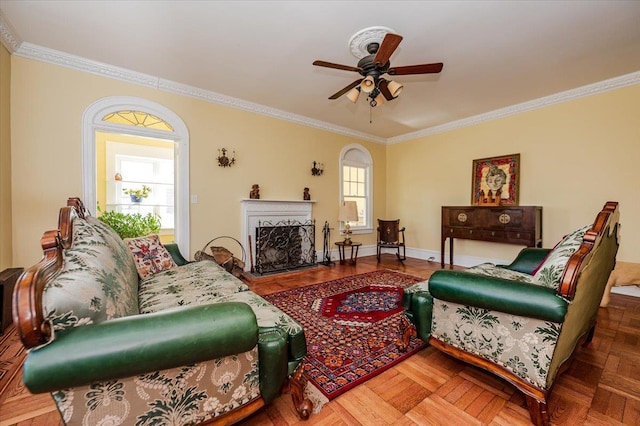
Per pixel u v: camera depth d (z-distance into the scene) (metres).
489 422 1.29
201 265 2.52
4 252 2.45
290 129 4.55
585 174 3.46
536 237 3.56
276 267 4.32
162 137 3.37
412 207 5.55
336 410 1.37
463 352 1.59
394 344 2.02
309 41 2.51
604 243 1.42
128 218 3.59
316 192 4.93
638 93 3.08
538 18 2.18
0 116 2.40
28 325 0.70
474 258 4.59
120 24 2.29
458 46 2.57
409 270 4.36
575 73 3.09
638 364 1.76
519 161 4.02
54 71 2.75
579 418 1.31
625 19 2.18
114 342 0.80
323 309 2.69
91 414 0.85
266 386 1.19
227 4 2.05
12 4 2.05
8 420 1.28
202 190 3.67
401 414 1.34
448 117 4.61
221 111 3.81
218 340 0.94
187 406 1.00
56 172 2.76
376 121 4.87
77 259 0.99
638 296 3.10
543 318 1.21
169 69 3.05
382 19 2.20
